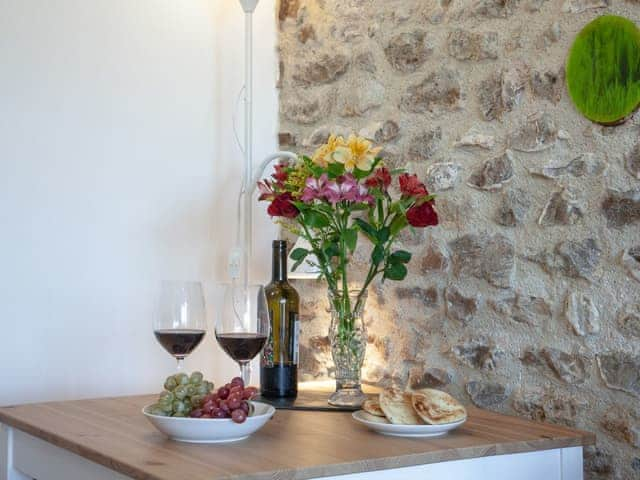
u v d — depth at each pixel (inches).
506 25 85.9
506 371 84.2
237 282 110.9
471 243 88.0
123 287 104.3
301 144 112.0
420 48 95.5
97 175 102.8
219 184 112.0
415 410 70.2
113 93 104.3
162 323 81.0
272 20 115.7
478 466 66.9
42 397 98.6
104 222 103.1
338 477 60.1
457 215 89.8
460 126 90.3
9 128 97.0
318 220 82.0
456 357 89.2
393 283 97.1
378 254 83.0
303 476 57.9
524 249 82.9
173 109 108.7
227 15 113.3
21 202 97.6
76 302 101.0
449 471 65.5
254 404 70.9
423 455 63.3
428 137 93.9
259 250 113.2
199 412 65.7
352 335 83.7
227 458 60.5
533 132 82.5
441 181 91.6
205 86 111.3
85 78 102.2
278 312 87.3
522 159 83.6
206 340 110.3
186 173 109.4
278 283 88.0
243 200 113.0
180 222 108.7
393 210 83.0
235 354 81.1
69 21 101.3
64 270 100.3
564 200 79.4
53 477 72.0
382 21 100.7
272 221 114.4
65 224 100.4
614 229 75.2
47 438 69.9
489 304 86.1
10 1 97.3
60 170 100.2
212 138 111.6
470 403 87.7
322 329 107.3
